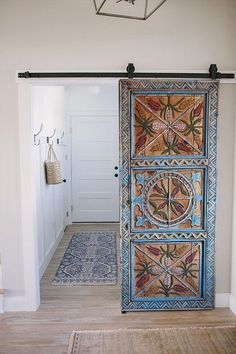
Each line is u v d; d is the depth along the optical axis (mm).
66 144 5625
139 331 2389
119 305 2789
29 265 2678
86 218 5867
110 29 2557
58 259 3975
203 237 2648
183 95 2541
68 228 5539
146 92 2525
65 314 2641
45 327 2453
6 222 2650
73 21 2549
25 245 2662
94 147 5797
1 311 2680
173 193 2615
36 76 2541
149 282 2662
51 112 4223
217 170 2627
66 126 5680
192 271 2676
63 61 2564
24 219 2646
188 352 2133
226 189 2691
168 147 2572
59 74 2555
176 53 2580
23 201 2633
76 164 5809
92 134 5773
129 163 2562
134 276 2648
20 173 2617
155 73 2570
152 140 2564
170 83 2520
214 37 2582
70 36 2557
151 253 2645
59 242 4680
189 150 2582
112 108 5723
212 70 2553
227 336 2312
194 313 2652
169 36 2572
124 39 2562
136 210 2609
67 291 3070
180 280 2674
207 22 2572
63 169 5227
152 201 2611
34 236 2682
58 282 3273
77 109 5699
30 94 2580
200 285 2684
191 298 2682
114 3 2539
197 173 2609
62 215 5039
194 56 2586
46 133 3885
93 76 2566
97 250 4316
